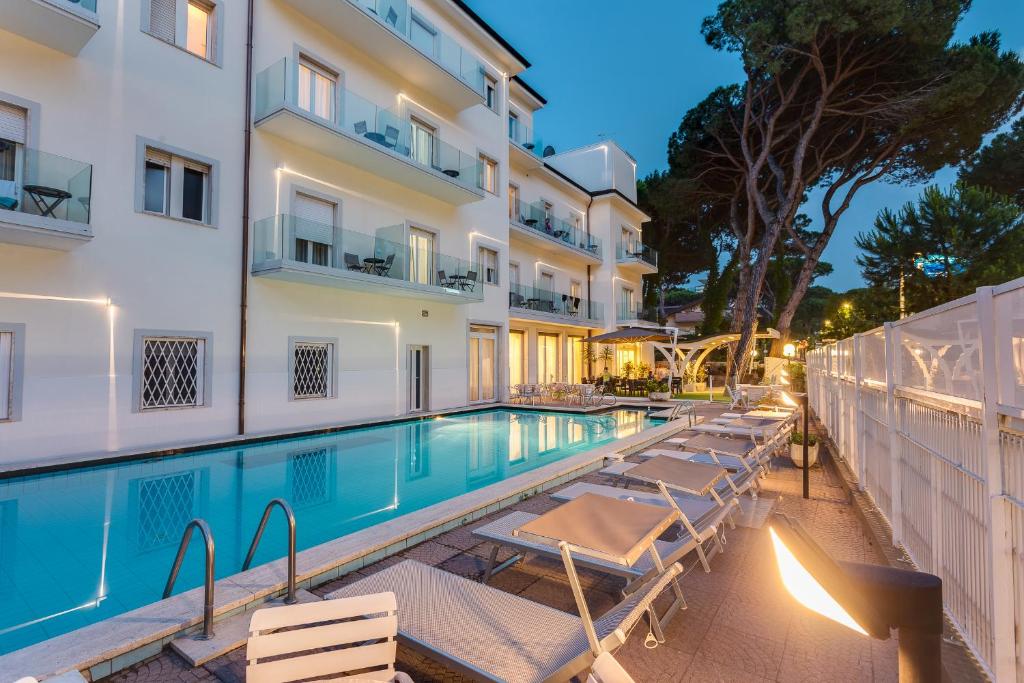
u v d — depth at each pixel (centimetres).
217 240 959
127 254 834
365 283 1116
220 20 978
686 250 3078
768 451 586
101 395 798
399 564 300
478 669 203
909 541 373
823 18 1662
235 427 977
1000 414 217
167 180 907
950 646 262
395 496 632
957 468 267
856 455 607
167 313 880
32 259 741
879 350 468
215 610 289
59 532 496
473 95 1452
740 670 251
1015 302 202
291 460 830
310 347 1129
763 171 2469
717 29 2117
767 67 1933
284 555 444
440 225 1475
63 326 765
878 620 110
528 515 391
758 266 2141
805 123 2178
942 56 1866
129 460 790
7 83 733
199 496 625
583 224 2422
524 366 1972
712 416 1255
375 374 1260
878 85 1945
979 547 244
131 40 856
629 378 2127
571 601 323
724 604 316
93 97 811
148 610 288
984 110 1875
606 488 475
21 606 353
